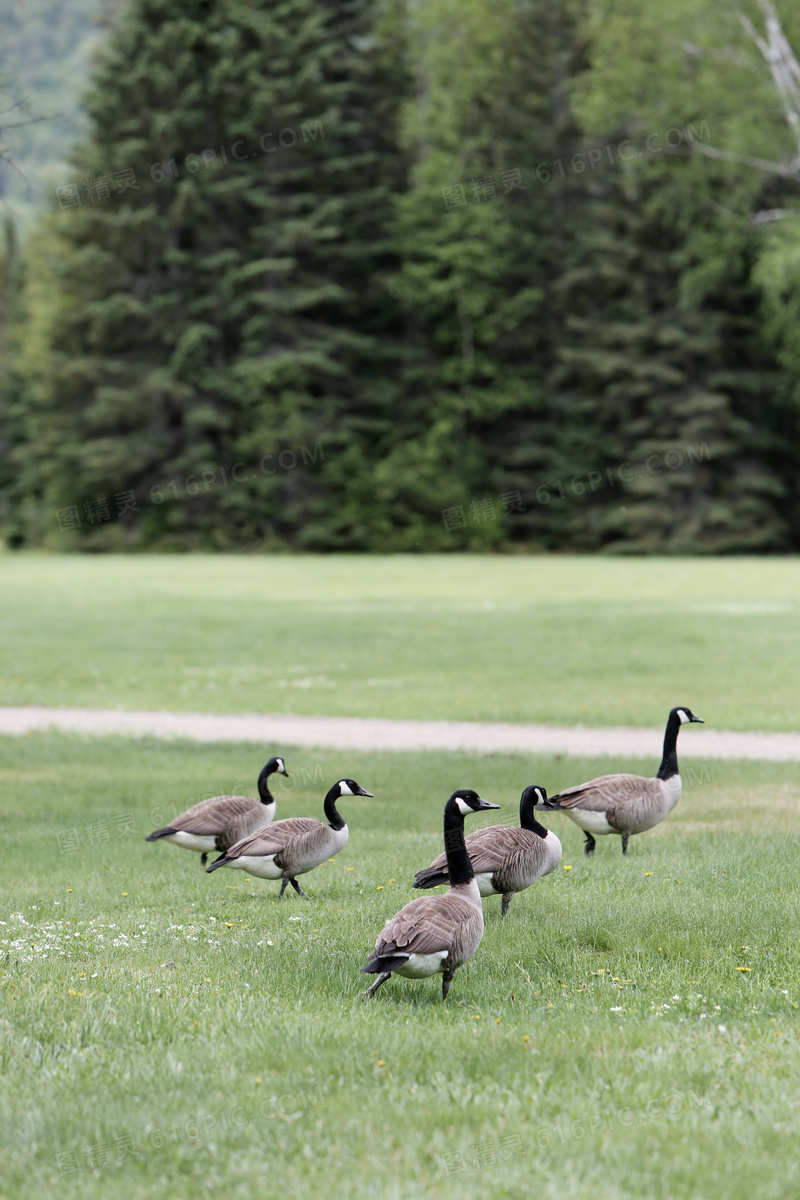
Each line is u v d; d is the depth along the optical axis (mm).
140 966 11000
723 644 38281
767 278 77688
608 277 104812
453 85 109562
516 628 43750
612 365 102938
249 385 105062
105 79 103688
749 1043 8773
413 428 112438
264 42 102312
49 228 109750
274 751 23812
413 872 14773
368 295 112750
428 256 110375
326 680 33500
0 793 20234
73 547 106688
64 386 107188
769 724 25812
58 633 45188
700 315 103312
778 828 16703
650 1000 9922
